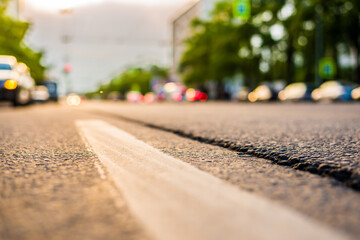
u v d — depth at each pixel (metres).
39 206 1.20
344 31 22.34
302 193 1.32
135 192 1.34
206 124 4.45
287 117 5.93
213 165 1.88
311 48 25.69
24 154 2.27
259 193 1.32
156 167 1.82
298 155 2.02
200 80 40.50
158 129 4.07
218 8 31.92
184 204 1.19
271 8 26.28
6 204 1.22
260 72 31.00
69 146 2.63
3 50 26.02
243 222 1.01
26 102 12.11
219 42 31.34
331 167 1.67
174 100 35.44
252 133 3.33
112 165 1.87
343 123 4.53
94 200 1.25
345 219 1.04
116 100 51.06
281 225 0.99
